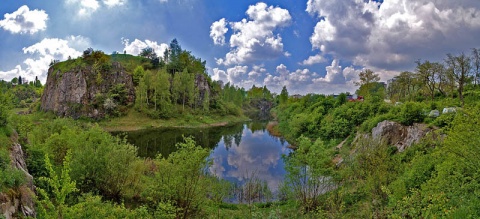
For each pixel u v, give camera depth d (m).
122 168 21.05
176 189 18.50
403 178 17.56
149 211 17.95
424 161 17.64
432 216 10.22
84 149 21.47
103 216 11.29
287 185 24.33
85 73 91.94
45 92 97.56
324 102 61.69
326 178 22.28
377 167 18.83
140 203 21.05
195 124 91.88
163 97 96.06
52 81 95.88
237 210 21.88
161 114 91.88
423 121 27.91
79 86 88.88
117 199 21.06
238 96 130.50
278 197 25.67
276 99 179.75
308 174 21.98
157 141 60.69
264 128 89.50
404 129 28.88
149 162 29.66
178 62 124.19
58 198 9.62
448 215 10.57
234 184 28.45
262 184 29.16
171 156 19.30
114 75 96.31
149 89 99.75
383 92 71.12
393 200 12.70
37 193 15.12
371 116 41.16
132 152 22.80
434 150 17.78
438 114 27.80
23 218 11.07
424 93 50.38
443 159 15.70
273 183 30.97
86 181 20.19
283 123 79.31
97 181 20.39
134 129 80.25
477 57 40.44
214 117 105.88
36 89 138.50
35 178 16.94
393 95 65.00
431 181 13.46
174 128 84.56
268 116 133.50
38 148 21.16
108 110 86.75
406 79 53.97
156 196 19.28
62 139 24.31
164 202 18.02
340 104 56.62
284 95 130.88
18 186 12.35
